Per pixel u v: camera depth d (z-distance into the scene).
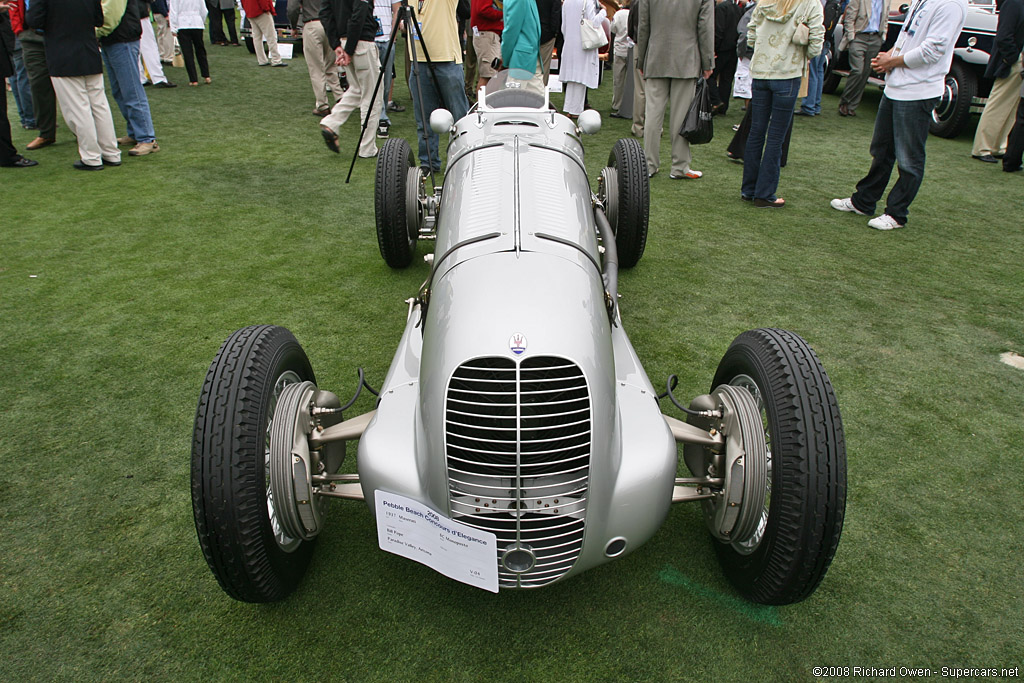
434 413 1.85
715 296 4.17
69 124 6.22
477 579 1.86
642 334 3.69
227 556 1.78
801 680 1.88
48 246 4.74
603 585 2.19
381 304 3.99
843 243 5.09
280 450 1.89
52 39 5.87
